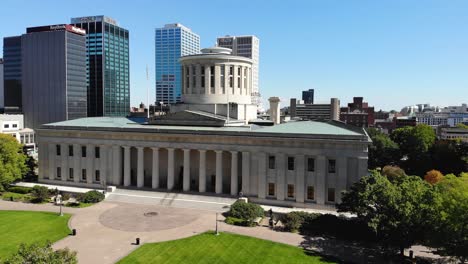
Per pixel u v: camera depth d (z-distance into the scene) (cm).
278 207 6606
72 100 19100
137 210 6444
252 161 6931
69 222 5716
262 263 4262
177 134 7350
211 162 7794
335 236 5244
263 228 5562
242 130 7112
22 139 14862
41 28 19000
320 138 6400
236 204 6056
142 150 7731
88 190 7750
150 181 8206
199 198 6981
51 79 18838
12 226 5494
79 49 19450
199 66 9125
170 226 5581
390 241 4400
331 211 6334
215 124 7881
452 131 18538
